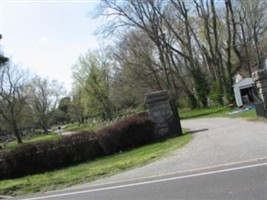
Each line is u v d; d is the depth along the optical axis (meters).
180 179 9.29
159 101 21.00
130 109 72.44
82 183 11.88
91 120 85.94
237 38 59.88
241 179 8.10
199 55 64.50
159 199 7.78
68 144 18.88
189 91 59.75
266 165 8.98
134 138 20.28
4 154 18.11
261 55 64.19
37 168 18.30
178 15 57.09
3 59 34.94
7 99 72.44
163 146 16.98
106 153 19.48
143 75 62.69
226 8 48.66
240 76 52.38
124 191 9.20
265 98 20.72
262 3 55.75
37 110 96.06
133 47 62.06
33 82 96.19
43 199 10.26
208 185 8.12
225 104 49.03
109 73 74.94
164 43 56.09
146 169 11.74
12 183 13.33
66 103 107.25
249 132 15.65
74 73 78.38
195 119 38.88
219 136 16.27
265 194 6.77
